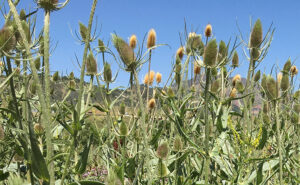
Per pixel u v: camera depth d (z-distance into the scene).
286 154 0.98
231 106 1.16
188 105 1.30
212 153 0.90
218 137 1.00
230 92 1.24
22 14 0.82
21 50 0.74
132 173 1.04
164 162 0.92
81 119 0.85
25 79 0.87
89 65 1.08
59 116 1.01
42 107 0.66
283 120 1.19
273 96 0.89
